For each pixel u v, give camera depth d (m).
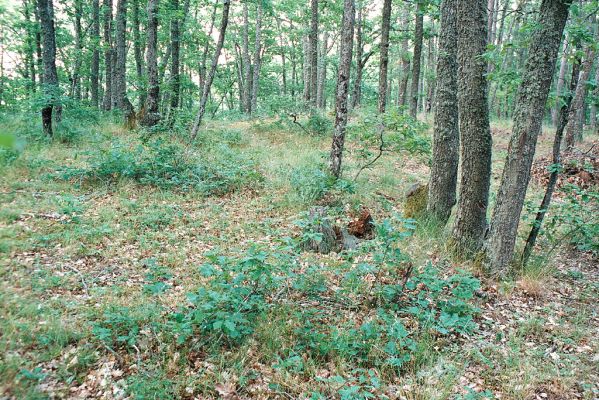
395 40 17.58
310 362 3.93
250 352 3.94
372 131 9.45
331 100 41.44
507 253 5.95
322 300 5.03
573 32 5.47
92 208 6.82
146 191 7.90
